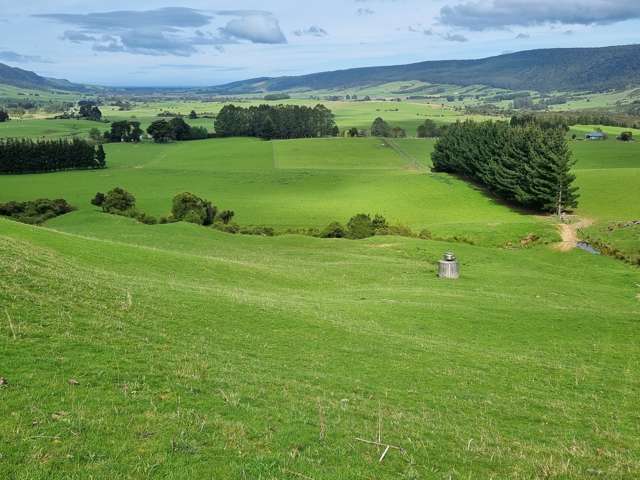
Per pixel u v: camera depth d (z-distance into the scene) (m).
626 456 16.53
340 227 91.69
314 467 12.86
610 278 59.22
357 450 14.34
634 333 33.75
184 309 27.62
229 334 25.48
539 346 30.88
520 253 75.38
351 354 25.36
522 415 19.86
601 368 27.20
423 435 16.34
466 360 26.52
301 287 44.28
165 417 14.52
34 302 22.11
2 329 18.67
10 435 12.45
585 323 35.38
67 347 18.38
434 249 67.75
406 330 31.98
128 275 35.59
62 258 34.22
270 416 15.80
